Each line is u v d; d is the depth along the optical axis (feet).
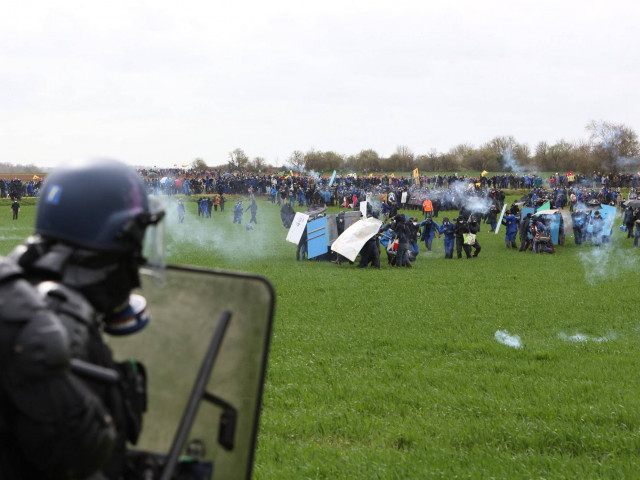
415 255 114.83
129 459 9.29
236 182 306.96
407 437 30.45
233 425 10.33
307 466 26.27
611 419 32.91
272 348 48.70
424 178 314.55
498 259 120.26
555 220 143.74
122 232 8.65
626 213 160.76
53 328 7.44
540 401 36.06
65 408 7.39
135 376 9.09
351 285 84.53
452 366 44.14
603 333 56.59
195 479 10.06
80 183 8.62
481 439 30.22
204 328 10.48
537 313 65.05
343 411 34.06
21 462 7.68
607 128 353.92
